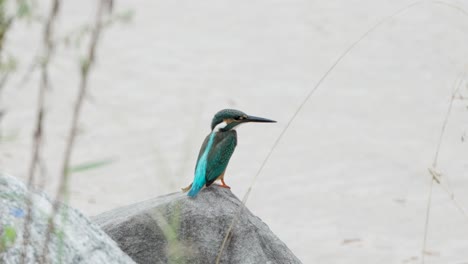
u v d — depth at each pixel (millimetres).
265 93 18641
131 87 18547
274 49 20969
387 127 17234
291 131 17141
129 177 14594
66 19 20094
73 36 4156
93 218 7469
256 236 7086
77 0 21781
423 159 15898
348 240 13250
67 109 16812
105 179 14547
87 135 16141
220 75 19453
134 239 6945
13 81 17328
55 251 5266
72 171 4500
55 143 15648
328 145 16562
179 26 22156
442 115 17453
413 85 18938
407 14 22344
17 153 14930
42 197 5656
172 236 6547
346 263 12547
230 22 22516
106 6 4082
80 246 5504
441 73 19422
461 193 14711
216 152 7953
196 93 18469
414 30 21516
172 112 17469
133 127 16703
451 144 16422
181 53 20547
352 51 20734
